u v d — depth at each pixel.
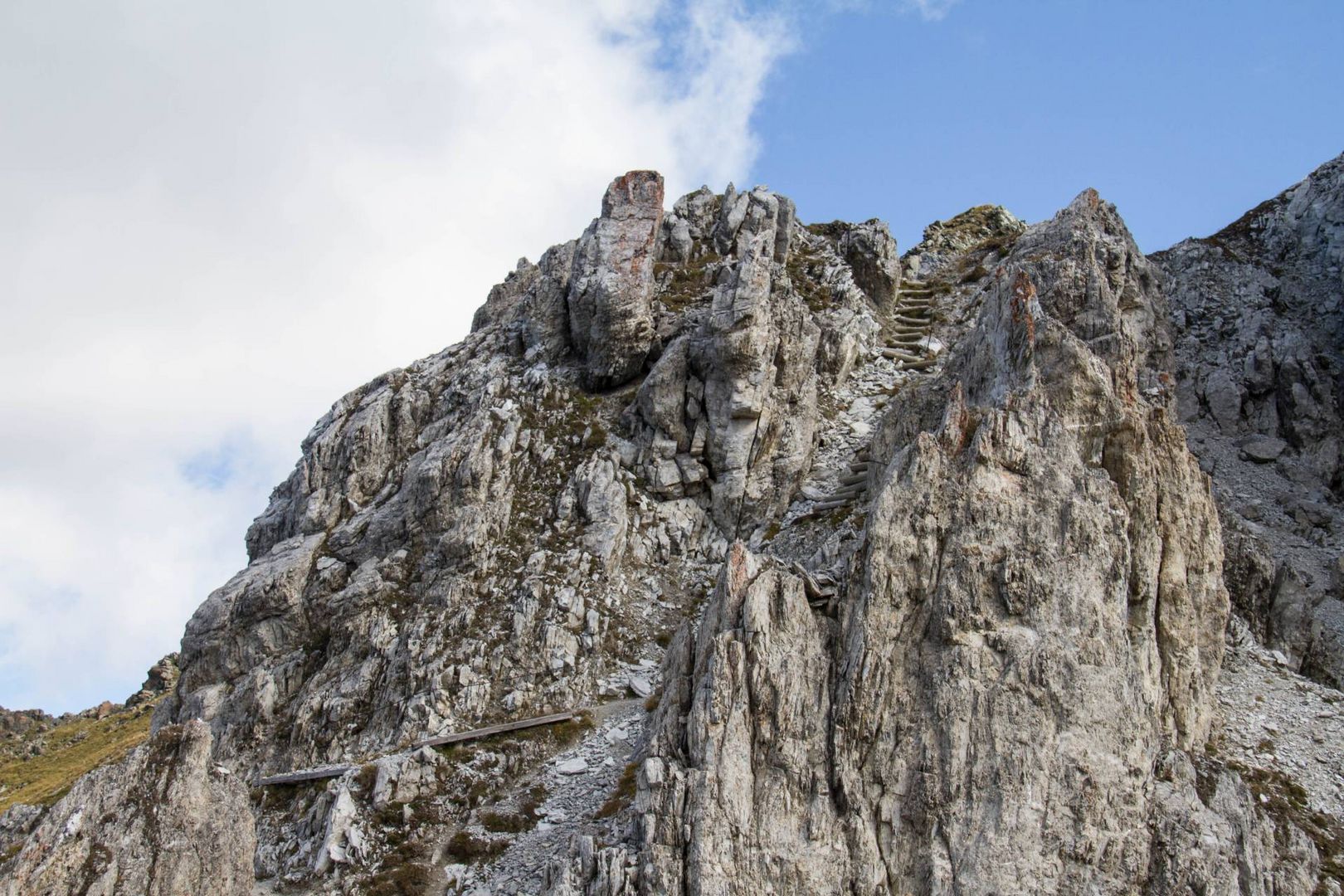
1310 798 41.53
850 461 62.12
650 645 53.44
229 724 56.56
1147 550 42.09
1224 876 34.97
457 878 42.62
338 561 61.12
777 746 37.16
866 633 38.41
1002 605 38.78
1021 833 35.19
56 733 96.50
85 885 36.66
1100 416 44.31
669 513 58.94
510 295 78.44
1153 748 37.47
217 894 38.50
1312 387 69.50
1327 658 50.88
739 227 78.50
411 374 71.38
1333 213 79.00
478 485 59.53
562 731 49.12
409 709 51.31
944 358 72.75
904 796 36.38
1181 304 77.94
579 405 64.62
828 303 75.38
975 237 105.25
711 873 34.69
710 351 60.84
